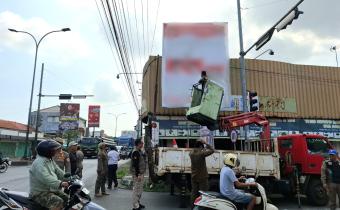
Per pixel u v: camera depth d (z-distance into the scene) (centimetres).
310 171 1284
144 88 2472
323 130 2380
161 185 1581
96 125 8662
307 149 1299
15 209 529
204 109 1250
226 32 2103
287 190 1304
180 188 1184
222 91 1307
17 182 1686
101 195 1345
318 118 2381
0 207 523
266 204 782
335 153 1000
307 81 2412
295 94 2373
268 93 2314
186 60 2069
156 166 1260
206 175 1002
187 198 1315
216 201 748
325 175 1003
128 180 1655
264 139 1389
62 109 6838
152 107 2170
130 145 6381
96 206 576
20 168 2744
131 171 1080
